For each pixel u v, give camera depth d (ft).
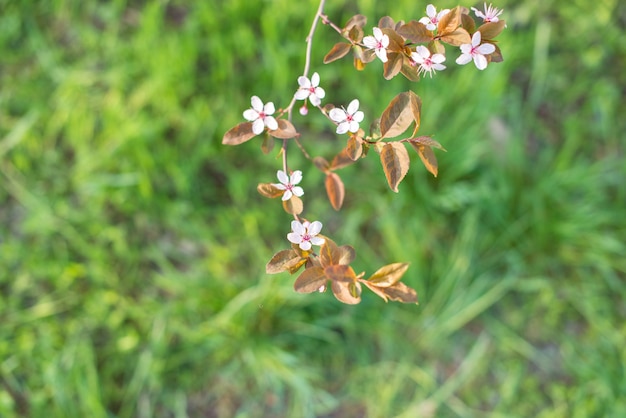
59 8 3.24
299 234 1.49
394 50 1.53
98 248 2.93
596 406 2.83
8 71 3.17
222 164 3.06
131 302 2.91
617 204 3.03
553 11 3.27
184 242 3.03
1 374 2.79
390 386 2.89
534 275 2.97
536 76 3.23
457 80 3.01
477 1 3.10
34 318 2.84
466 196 2.92
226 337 2.81
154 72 3.03
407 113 1.49
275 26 3.05
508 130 3.10
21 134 3.01
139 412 2.84
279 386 2.80
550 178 2.97
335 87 3.15
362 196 3.05
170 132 3.12
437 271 2.93
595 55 3.25
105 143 3.00
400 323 2.95
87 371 2.77
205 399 2.89
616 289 2.97
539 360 2.94
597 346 2.93
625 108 3.22
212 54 3.14
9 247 2.92
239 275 2.95
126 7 3.30
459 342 2.97
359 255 2.93
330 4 3.14
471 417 2.87
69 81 3.10
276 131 1.61
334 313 2.87
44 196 2.99
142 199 2.95
